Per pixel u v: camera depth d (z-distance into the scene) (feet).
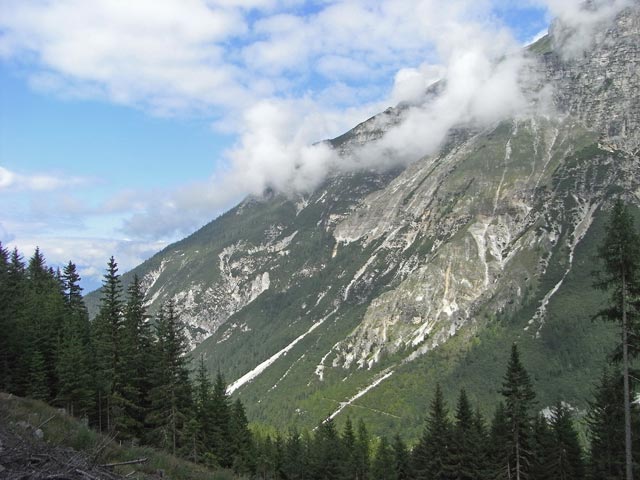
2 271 281.33
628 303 110.83
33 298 265.34
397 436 306.96
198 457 204.23
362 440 344.90
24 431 62.59
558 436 216.13
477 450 226.38
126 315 215.72
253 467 273.54
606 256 111.45
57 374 210.79
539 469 197.57
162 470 74.02
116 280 210.38
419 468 263.49
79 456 49.24
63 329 239.50
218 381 262.67
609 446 185.68
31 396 206.80
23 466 43.65
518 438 192.13
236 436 266.16
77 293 295.89
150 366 212.43
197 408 240.32
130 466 69.82
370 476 298.35
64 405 207.41
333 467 286.87
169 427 194.49
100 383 206.90
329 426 345.92
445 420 249.75
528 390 190.60
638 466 145.07
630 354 112.47
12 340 216.33
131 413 204.33
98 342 208.54
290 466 305.12
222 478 87.81
